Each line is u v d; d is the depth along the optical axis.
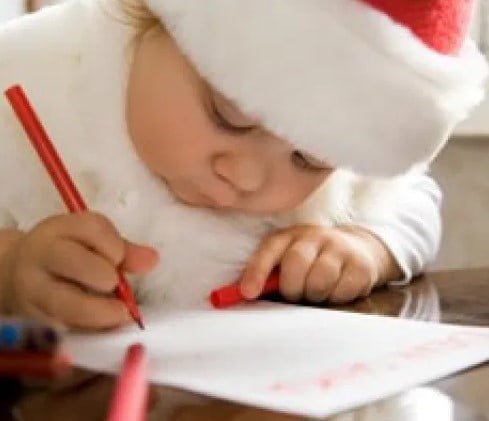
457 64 0.77
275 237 0.86
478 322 0.78
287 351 0.70
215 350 0.70
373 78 0.75
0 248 0.77
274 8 0.74
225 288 0.82
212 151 0.79
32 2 1.11
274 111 0.75
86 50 0.86
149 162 0.83
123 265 0.76
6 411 0.61
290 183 0.81
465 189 1.24
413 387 0.65
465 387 0.66
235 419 0.61
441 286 0.89
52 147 0.79
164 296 0.85
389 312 0.81
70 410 0.61
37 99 0.86
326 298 0.84
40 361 0.60
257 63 0.75
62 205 0.84
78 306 0.73
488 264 1.23
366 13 0.74
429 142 0.78
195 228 0.85
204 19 0.75
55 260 0.74
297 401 0.63
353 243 0.87
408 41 0.74
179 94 0.79
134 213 0.85
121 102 0.85
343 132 0.76
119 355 0.69
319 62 0.74
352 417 0.62
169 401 0.63
